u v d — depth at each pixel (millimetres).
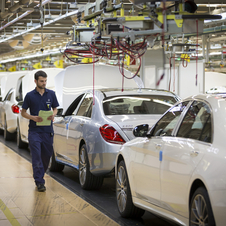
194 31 7859
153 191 6953
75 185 11672
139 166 7473
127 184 8117
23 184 11047
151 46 9070
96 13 9781
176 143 6352
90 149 10242
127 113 10336
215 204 5082
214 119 5703
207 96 6270
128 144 8242
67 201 9219
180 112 6777
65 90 14547
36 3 22734
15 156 15953
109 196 10320
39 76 10438
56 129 13164
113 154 9500
